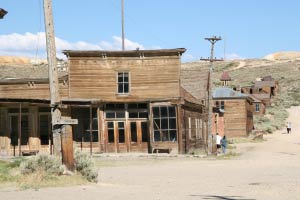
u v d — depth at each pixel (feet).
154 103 120.78
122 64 121.49
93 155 110.52
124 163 96.17
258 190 50.96
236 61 606.14
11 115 121.49
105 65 121.49
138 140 122.31
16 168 61.41
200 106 147.95
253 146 154.40
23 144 120.67
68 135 56.90
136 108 123.13
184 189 53.06
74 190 48.91
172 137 119.75
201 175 71.87
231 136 207.21
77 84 120.78
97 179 61.16
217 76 485.56
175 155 111.55
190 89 178.70
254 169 80.74
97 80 121.19
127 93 121.39
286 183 57.16
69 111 118.83
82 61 121.08
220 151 138.51
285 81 431.02
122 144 122.21
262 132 213.87
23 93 122.31
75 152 59.82
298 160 100.48
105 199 43.50
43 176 53.62
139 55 121.39
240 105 208.03
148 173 76.07
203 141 154.40
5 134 120.98
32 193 46.29
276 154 119.96
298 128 247.70
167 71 121.29
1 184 51.93
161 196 46.37
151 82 121.39
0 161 76.54
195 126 141.18
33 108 120.98
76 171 57.31
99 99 117.50
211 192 50.06
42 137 120.67
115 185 56.29
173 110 120.16
